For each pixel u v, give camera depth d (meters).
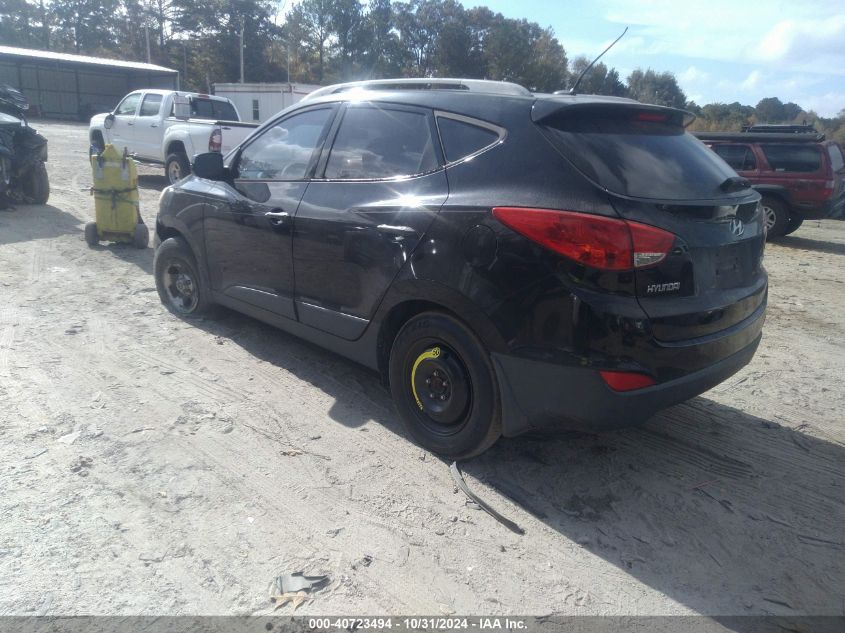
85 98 45.03
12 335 5.11
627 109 3.32
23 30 72.44
